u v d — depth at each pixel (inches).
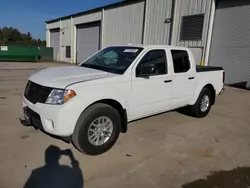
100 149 138.4
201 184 114.7
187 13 581.9
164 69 178.5
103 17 919.0
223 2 512.7
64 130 122.5
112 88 139.7
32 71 625.0
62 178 112.3
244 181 119.3
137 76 155.3
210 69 230.7
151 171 123.6
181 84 193.0
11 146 142.1
